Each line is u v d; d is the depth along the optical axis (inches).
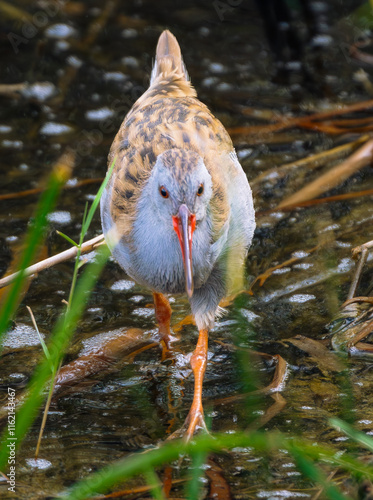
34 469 292.5
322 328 380.8
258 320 389.4
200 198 304.5
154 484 269.3
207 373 355.3
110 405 334.3
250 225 351.6
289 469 289.4
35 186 484.4
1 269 418.3
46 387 344.5
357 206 466.0
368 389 334.3
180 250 314.3
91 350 367.6
